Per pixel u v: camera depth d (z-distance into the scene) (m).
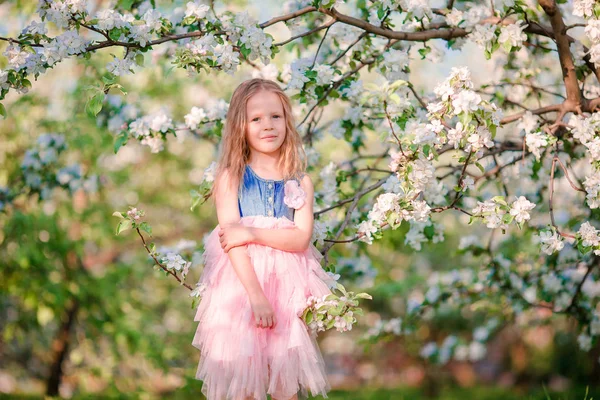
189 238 11.42
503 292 5.86
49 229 7.83
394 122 3.95
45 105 8.36
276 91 3.36
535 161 4.73
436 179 4.25
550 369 14.12
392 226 3.57
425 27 4.49
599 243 3.57
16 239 7.62
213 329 3.14
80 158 8.12
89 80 7.00
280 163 3.35
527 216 3.43
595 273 5.77
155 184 11.29
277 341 3.07
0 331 9.13
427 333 14.03
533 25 4.29
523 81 5.22
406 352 14.90
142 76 9.43
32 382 11.02
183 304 11.47
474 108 3.24
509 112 5.62
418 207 3.56
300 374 3.05
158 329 9.44
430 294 6.04
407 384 14.97
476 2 4.84
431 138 3.42
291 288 3.13
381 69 4.33
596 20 3.81
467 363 14.84
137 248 10.36
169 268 3.55
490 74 5.61
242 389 3.04
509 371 14.63
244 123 3.30
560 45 4.11
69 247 8.10
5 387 10.74
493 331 8.30
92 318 8.55
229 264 3.22
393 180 3.91
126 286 10.14
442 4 5.04
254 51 3.82
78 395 9.07
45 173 6.47
